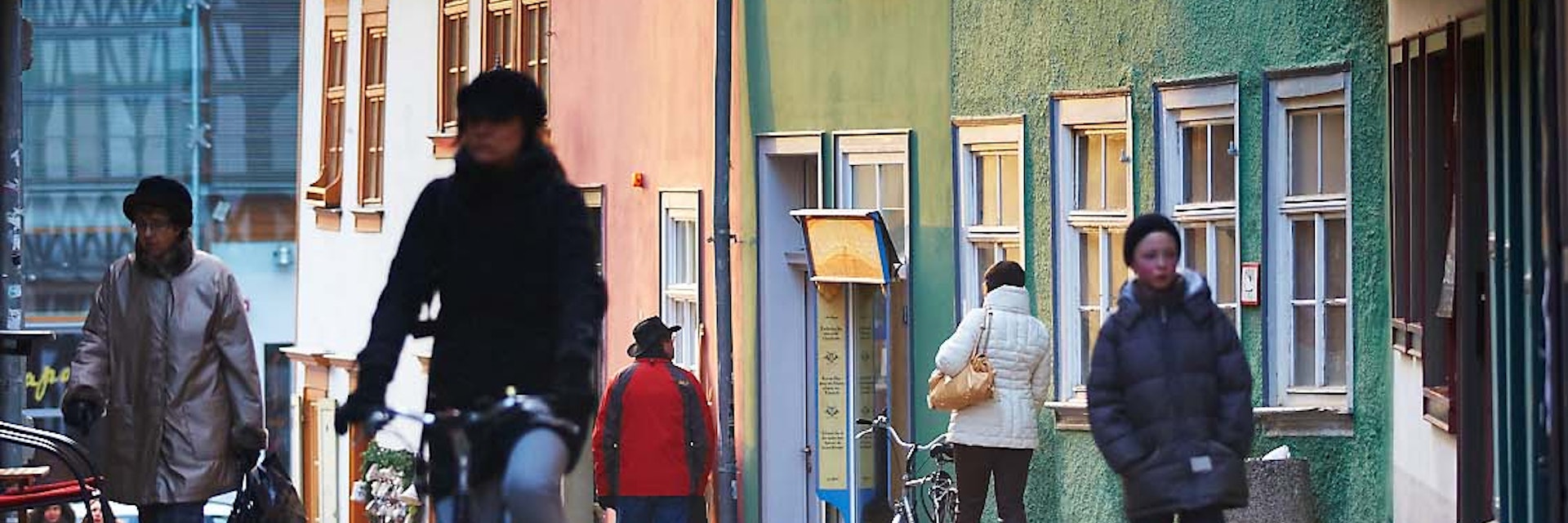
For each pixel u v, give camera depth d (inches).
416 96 1307.8
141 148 2156.7
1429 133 627.8
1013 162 822.5
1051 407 788.6
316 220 1467.8
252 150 2164.1
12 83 676.7
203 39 2156.7
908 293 872.3
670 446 788.0
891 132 880.3
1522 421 528.7
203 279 535.5
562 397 362.6
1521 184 524.4
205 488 531.8
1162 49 746.8
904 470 886.4
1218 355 474.9
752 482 978.1
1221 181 730.8
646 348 794.2
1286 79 702.5
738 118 977.5
